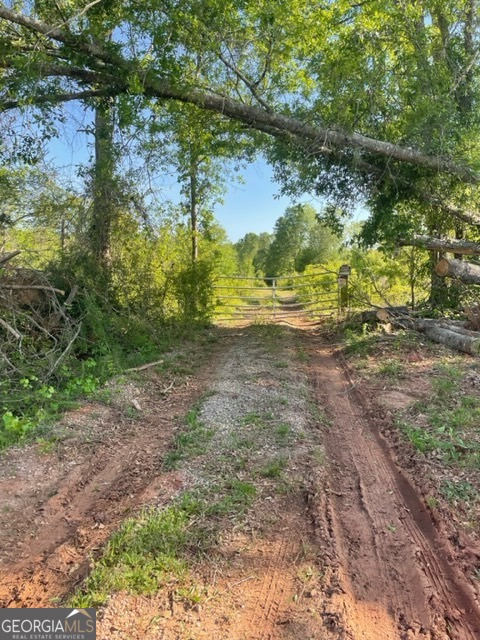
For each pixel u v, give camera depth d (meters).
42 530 3.74
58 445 5.09
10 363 6.44
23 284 7.86
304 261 45.16
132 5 8.17
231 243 20.67
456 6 10.90
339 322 12.38
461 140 10.68
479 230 11.76
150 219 10.62
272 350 9.55
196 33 8.51
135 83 7.98
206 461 4.60
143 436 5.50
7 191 9.54
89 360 7.49
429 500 3.81
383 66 9.73
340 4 10.03
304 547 3.30
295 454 4.69
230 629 2.66
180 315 11.77
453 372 7.05
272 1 8.69
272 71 10.34
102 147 9.92
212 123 10.56
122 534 3.46
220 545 3.36
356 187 11.01
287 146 10.24
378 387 6.93
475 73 11.20
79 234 9.55
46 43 8.49
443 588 2.97
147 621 2.71
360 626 2.68
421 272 12.48
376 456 4.86
